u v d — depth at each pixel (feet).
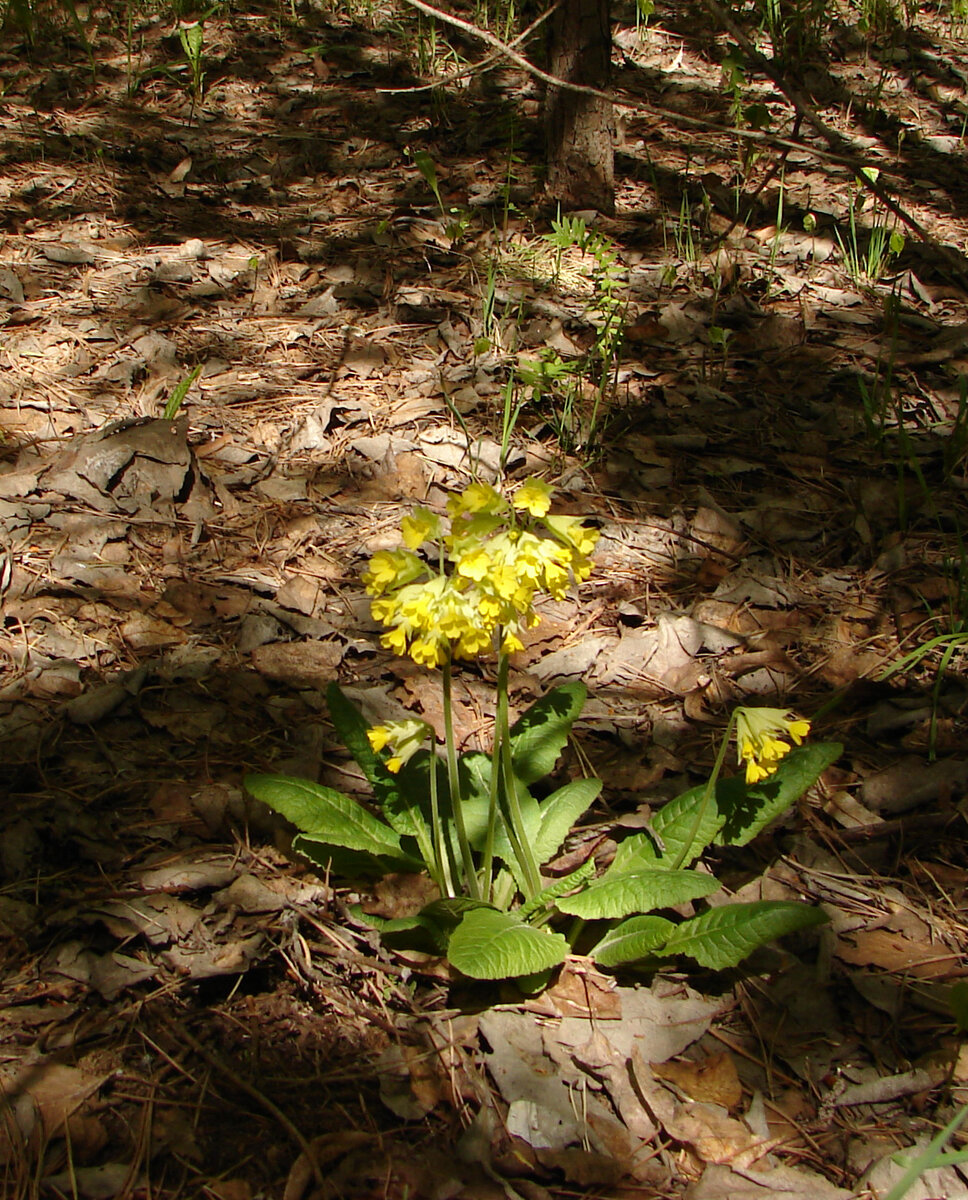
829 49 7.10
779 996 2.27
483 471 3.64
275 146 5.85
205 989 2.22
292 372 4.04
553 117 5.20
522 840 2.30
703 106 6.40
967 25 7.69
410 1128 2.02
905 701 2.92
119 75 6.50
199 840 2.47
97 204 5.15
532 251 4.95
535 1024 2.18
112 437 3.45
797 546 3.45
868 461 3.81
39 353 4.00
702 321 4.53
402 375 4.06
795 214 5.40
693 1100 2.08
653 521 3.52
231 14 7.32
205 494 3.45
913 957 2.34
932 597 3.25
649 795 2.66
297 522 3.40
